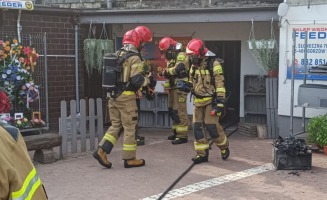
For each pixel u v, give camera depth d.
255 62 10.65
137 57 6.79
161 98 10.85
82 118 8.16
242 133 9.96
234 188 5.79
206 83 7.06
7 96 7.90
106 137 6.91
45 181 6.23
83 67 11.22
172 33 11.52
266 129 9.48
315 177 6.27
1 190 1.74
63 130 7.78
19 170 1.83
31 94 8.55
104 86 6.86
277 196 5.43
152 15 10.23
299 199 5.31
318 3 8.46
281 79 9.07
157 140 9.48
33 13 9.90
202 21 9.75
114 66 6.75
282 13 8.62
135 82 6.69
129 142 6.91
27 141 6.99
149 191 5.71
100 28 11.54
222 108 7.01
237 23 10.81
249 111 10.41
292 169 6.68
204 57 7.07
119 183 6.10
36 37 9.95
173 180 6.21
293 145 6.70
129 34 6.91
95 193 5.65
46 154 7.29
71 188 5.88
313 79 8.69
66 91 10.82
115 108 6.93
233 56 11.23
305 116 8.81
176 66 8.41
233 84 11.30
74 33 10.88
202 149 7.22
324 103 8.11
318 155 7.71
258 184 5.96
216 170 6.77
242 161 7.34
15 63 8.18
